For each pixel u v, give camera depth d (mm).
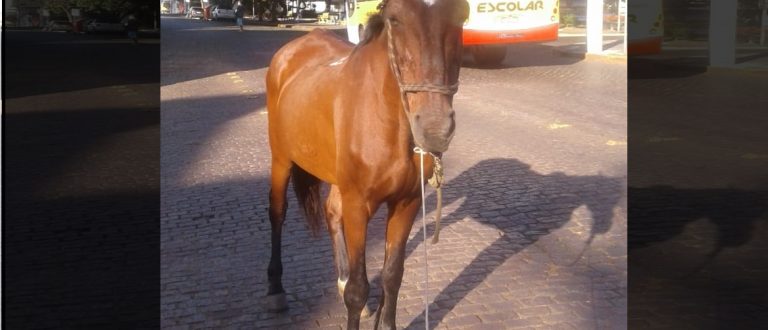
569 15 22953
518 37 13164
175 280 3920
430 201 5316
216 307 3607
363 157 2736
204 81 12156
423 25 2389
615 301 3527
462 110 9164
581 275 3906
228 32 22109
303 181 3801
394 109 2654
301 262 4195
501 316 3484
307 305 3641
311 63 3611
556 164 6359
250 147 7141
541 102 9680
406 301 3648
